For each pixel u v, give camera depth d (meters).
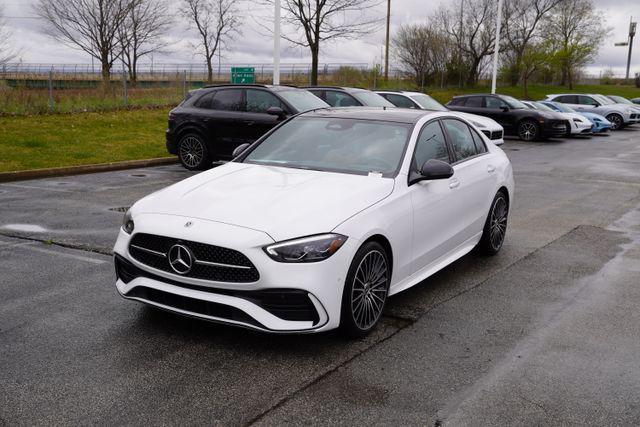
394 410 3.29
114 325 4.36
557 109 26.36
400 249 4.53
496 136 17.02
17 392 3.41
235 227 3.83
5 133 15.26
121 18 42.19
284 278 3.71
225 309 3.82
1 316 4.51
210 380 3.58
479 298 5.13
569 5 48.28
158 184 10.68
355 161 4.91
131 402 3.32
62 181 10.95
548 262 6.29
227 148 12.24
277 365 3.79
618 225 8.10
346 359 3.89
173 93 24.94
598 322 4.62
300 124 5.56
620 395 3.51
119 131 17.16
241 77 18.78
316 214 3.97
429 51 43.69
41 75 33.62
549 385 3.61
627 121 29.91
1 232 7.00
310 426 3.12
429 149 5.25
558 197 10.29
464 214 5.62
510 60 49.81
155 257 4.02
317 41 23.77
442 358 3.94
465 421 3.19
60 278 5.40
